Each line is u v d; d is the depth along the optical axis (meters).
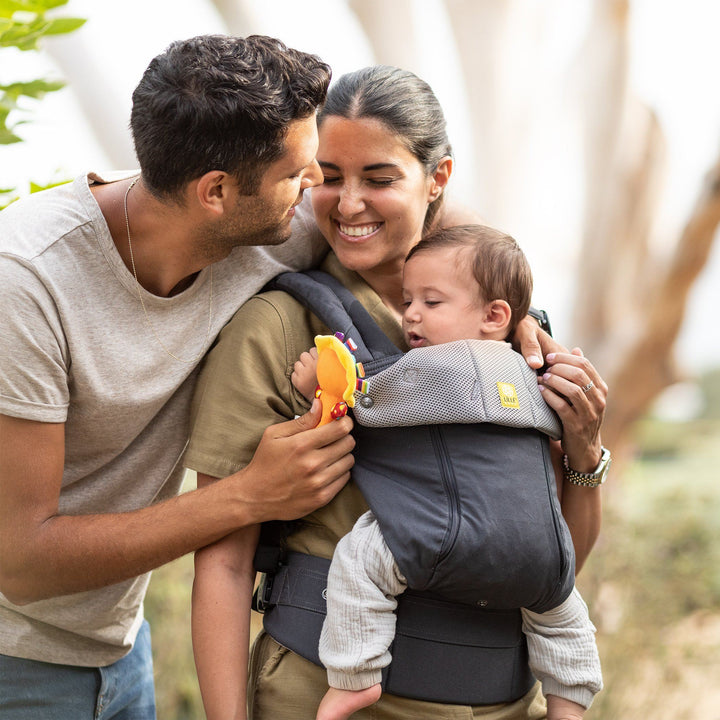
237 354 1.81
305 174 1.75
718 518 5.09
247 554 1.80
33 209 1.73
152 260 1.75
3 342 1.64
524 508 1.66
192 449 1.78
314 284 1.86
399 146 1.82
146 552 1.71
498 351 1.76
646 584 4.44
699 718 4.30
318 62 1.73
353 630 1.63
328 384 1.69
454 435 1.69
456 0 6.88
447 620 1.70
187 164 1.64
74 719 2.04
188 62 1.64
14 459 1.69
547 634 1.77
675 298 7.13
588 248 7.70
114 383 1.77
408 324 1.87
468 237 1.85
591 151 7.50
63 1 1.97
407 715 1.71
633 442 7.70
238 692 1.71
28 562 1.72
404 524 1.64
